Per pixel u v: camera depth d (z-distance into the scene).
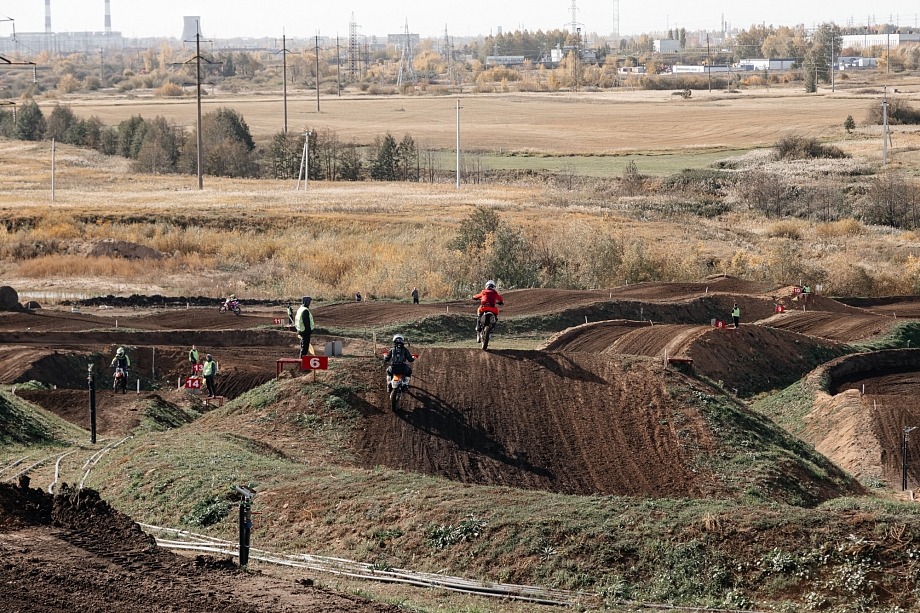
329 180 126.69
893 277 64.50
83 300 52.16
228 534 15.53
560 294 51.91
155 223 75.31
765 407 36.78
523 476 19.30
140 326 43.28
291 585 10.86
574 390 22.75
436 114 187.62
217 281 58.81
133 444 20.92
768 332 41.75
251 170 134.00
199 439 20.42
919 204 90.75
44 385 30.98
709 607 13.11
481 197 96.06
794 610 12.93
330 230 73.88
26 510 12.50
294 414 21.97
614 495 18.33
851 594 13.09
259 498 16.56
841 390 37.72
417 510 15.63
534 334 45.62
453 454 19.98
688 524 14.65
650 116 175.25
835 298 58.19
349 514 15.77
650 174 113.88
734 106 184.12
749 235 80.69
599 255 61.94
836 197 94.62
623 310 49.47
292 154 128.88
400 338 21.59
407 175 126.75
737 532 14.37
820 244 77.25
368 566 14.23
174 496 16.98
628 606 13.13
